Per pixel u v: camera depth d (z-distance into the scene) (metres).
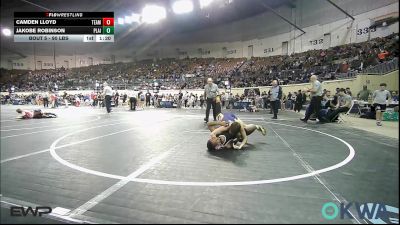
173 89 31.59
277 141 6.20
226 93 23.39
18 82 45.09
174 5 33.12
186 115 14.50
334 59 23.75
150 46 46.59
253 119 11.63
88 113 16.31
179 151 5.14
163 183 3.31
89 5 36.62
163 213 2.52
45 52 49.44
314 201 2.78
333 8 26.20
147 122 10.68
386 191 3.04
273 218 2.42
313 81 10.15
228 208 2.62
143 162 4.31
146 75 41.00
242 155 4.79
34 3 37.06
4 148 5.46
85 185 3.25
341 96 10.56
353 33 24.45
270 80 26.52
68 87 37.56
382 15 21.80
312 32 28.58
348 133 7.45
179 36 44.38
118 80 39.50
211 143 5.10
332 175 3.63
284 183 3.32
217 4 29.64
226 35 39.59
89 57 49.81
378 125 9.30
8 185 3.25
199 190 3.08
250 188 3.14
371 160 4.44
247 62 34.44
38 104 32.28
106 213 2.53
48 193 3.00
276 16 32.72
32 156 4.74
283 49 32.25
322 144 5.83
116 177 3.54
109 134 7.41
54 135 7.28
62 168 3.97
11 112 18.31
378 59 19.34
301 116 13.30
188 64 40.78
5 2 37.91
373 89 17.56
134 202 2.76
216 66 37.53
